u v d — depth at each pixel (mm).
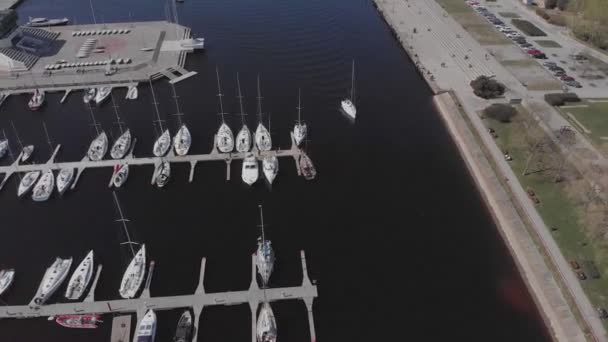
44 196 101438
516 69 147125
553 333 76688
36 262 88562
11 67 145000
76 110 131375
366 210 99938
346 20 190000
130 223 96625
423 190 105250
